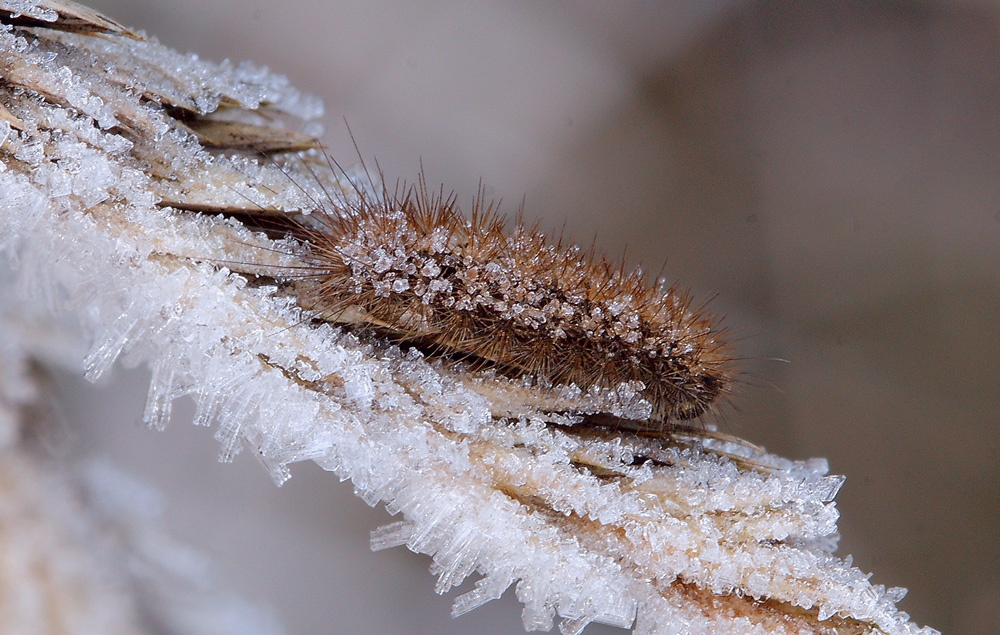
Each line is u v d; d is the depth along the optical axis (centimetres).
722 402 18
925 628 18
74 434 20
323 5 24
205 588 20
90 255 18
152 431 20
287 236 18
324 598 21
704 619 18
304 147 18
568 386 18
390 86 24
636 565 18
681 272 24
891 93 25
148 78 18
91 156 18
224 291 18
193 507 20
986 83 24
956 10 24
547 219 24
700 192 25
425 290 18
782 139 25
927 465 22
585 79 25
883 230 24
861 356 23
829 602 18
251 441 18
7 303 19
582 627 18
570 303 18
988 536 21
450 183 24
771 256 24
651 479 18
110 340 18
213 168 18
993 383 22
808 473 18
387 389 18
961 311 23
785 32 25
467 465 18
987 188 24
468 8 25
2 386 19
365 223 18
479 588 18
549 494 18
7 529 19
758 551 18
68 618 19
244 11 23
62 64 18
